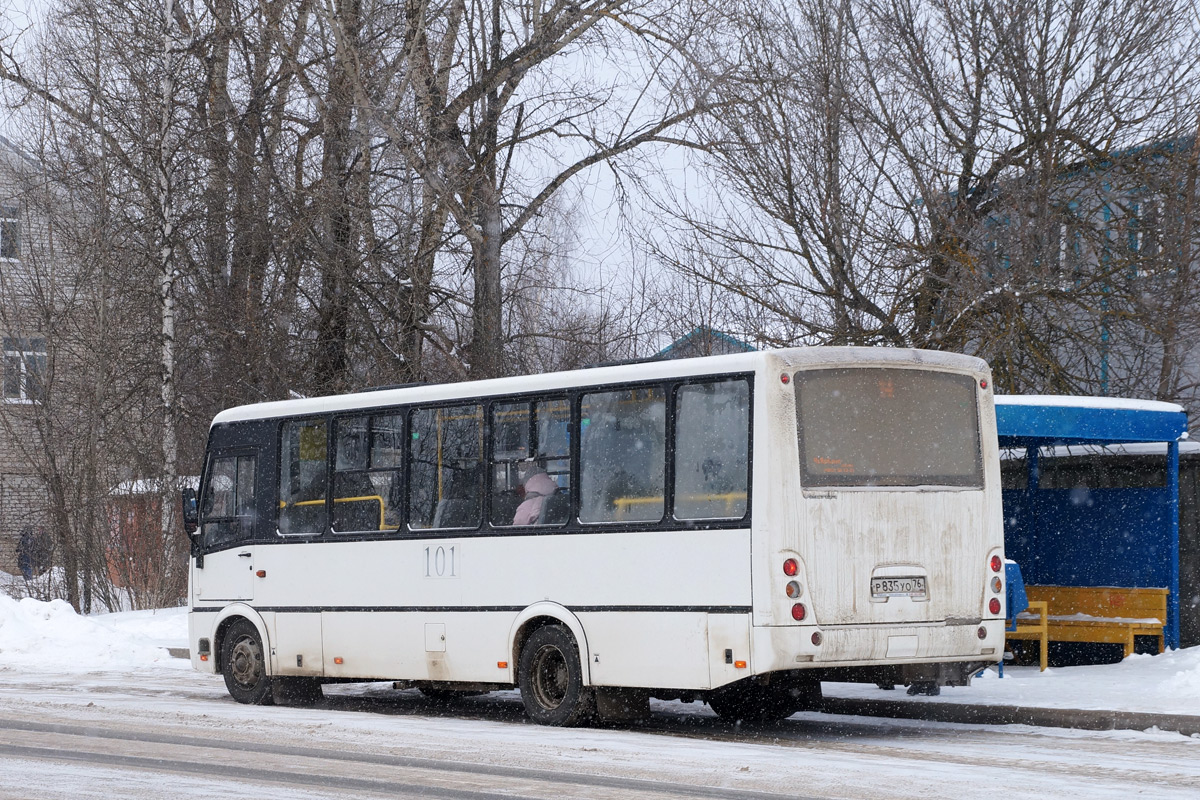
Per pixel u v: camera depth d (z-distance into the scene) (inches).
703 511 470.3
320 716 550.6
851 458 467.8
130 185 1195.3
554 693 514.3
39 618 925.8
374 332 1123.3
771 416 456.1
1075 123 831.1
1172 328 803.4
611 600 491.8
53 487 1216.8
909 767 388.5
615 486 498.3
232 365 1161.4
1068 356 851.4
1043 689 560.4
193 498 655.1
